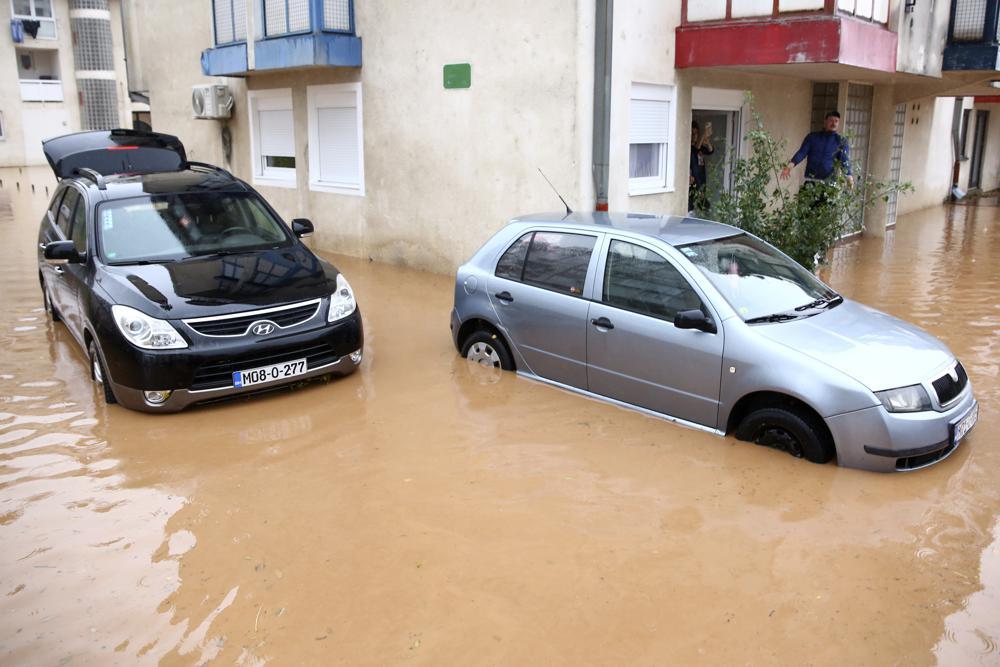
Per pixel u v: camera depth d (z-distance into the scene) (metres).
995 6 12.78
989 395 6.45
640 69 9.80
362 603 3.89
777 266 6.27
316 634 3.67
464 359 7.53
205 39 15.22
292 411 6.38
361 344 7.05
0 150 34.22
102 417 6.29
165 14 16.11
